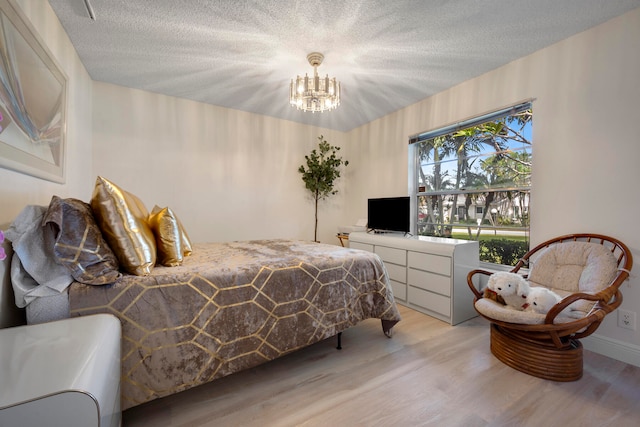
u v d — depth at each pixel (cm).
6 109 123
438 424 129
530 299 171
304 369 176
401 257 297
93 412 69
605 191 195
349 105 354
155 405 143
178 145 332
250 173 384
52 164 176
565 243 204
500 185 271
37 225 119
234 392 153
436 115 319
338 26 199
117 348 108
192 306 138
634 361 180
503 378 165
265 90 312
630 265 170
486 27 200
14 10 131
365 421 131
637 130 181
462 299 251
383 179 396
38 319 112
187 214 340
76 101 234
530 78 235
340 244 467
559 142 218
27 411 63
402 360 186
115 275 124
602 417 133
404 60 246
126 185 303
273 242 285
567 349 163
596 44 198
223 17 189
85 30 203
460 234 308
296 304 172
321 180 423
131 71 267
